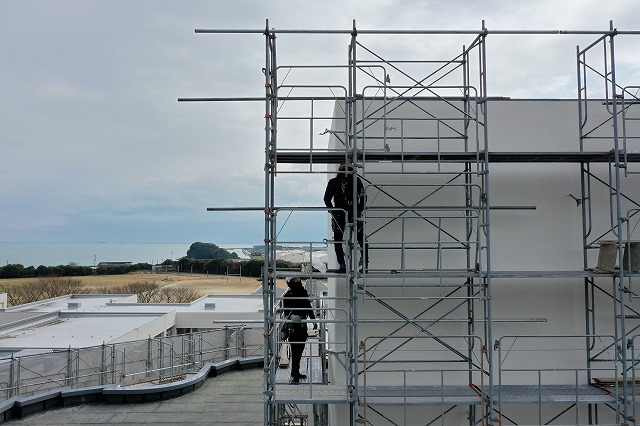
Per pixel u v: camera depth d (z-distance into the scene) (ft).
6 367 49.78
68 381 54.13
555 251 29.63
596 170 30.17
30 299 166.09
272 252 25.89
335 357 28.78
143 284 175.83
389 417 28.25
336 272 27.20
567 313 29.30
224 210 28.19
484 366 28.60
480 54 26.27
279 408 30.22
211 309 94.58
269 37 25.67
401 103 28.63
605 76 27.78
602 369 27.12
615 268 28.14
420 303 28.78
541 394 26.81
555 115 30.17
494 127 30.07
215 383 49.39
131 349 62.44
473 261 29.27
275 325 25.80
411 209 26.11
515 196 29.89
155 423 38.50
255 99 28.45
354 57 25.77
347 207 26.99
